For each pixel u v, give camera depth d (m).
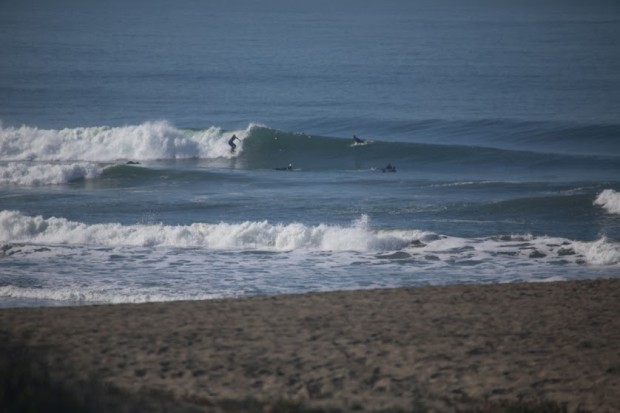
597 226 114.81
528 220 119.50
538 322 58.78
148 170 160.62
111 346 52.88
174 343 53.59
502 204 127.25
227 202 133.50
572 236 109.25
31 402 34.03
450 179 158.12
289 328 57.19
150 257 97.00
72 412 34.75
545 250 97.88
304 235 102.69
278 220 120.75
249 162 183.62
